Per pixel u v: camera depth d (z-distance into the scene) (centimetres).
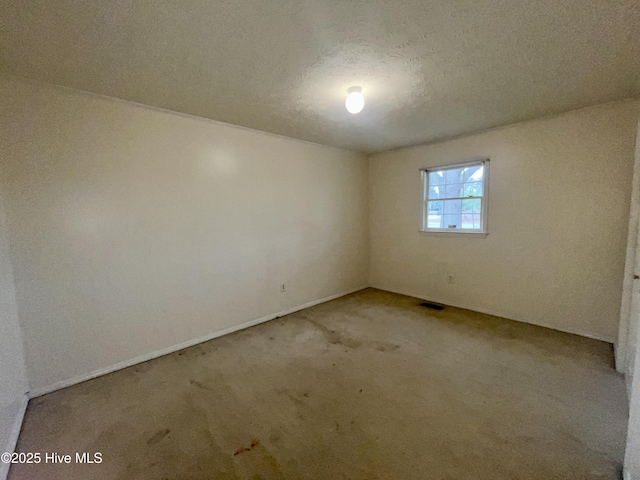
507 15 140
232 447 156
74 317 222
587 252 280
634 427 122
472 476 136
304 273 391
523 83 216
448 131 339
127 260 246
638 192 211
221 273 307
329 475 138
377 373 226
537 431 163
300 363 244
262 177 337
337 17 141
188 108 258
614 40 160
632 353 201
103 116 229
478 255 358
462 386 207
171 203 268
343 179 436
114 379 226
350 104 219
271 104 250
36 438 165
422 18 142
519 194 317
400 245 442
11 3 125
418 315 354
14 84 195
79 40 156
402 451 151
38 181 204
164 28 147
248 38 157
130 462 148
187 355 264
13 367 181
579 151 277
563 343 271
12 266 195
